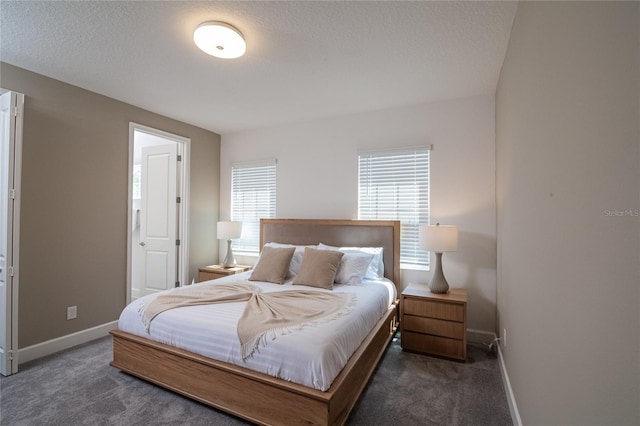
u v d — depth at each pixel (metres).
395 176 3.54
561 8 1.04
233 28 2.01
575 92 0.92
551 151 1.15
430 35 2.11
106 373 2.36
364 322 2.17
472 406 1.99
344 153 3.82
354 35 2.12
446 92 3.10
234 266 4.19
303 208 4.07
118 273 3.31
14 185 2.36
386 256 3.43
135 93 3.15
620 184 0.67
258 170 4.46
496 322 2.95
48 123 2.75
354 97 3.23
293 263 3.39
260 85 2.95
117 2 1.79
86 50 2.32
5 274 2.33
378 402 2.03
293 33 2.10
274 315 2.04
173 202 4.18
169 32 2.09
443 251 2.81
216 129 4.48
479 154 3.14
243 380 1.78
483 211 3.10
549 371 1.18
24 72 2.60
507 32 2.06
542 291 1.27
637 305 0.61
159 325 2.13
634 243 0.62
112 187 3.26
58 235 2.81
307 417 1.58
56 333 2.79
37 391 2.12
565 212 1.01
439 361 2.63
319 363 1.59
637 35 0.60
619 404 0.68
